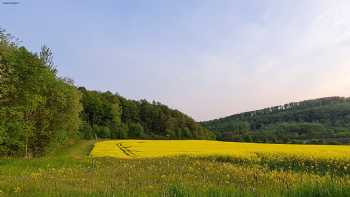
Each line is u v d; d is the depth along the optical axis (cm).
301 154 2645
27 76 3484
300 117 17588
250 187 1050
